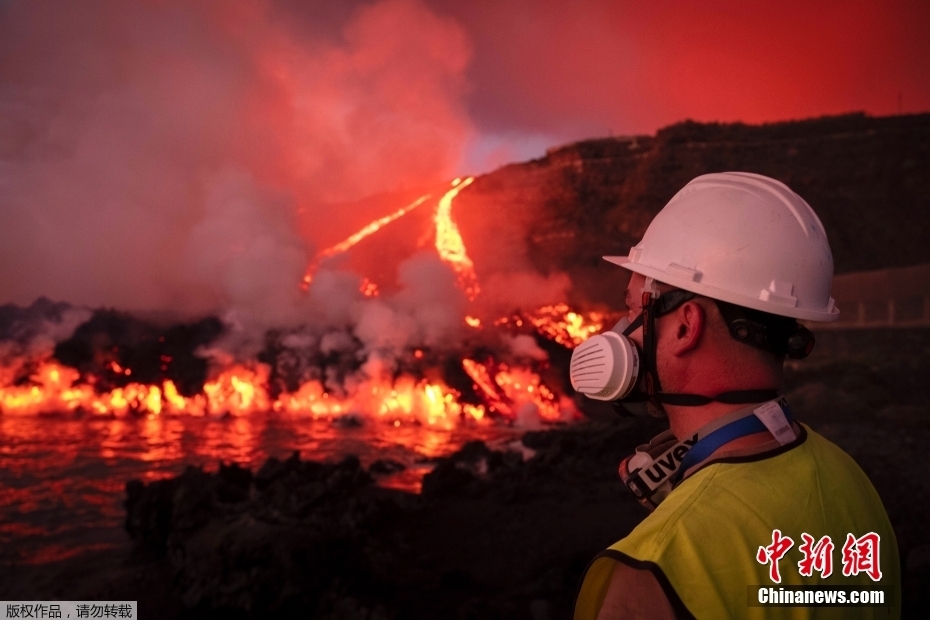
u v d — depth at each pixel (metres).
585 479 9.56
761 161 51.25
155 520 6.88
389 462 11.40
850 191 49.31
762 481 1.03
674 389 1.20
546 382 20.02
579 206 51.50
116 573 6.16
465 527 7.46
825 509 1.04
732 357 1.16
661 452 1.26
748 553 0.95
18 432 14.42
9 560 6.52
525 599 5.45
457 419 17.78
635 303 1.34
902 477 9.20
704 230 1.21
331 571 5.55
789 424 1.12
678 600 0.89
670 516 0.98
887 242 45.06
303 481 8.48
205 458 11.86
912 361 21.72
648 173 50.94
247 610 5.11
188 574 5.59
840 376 19.31
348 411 18.23
